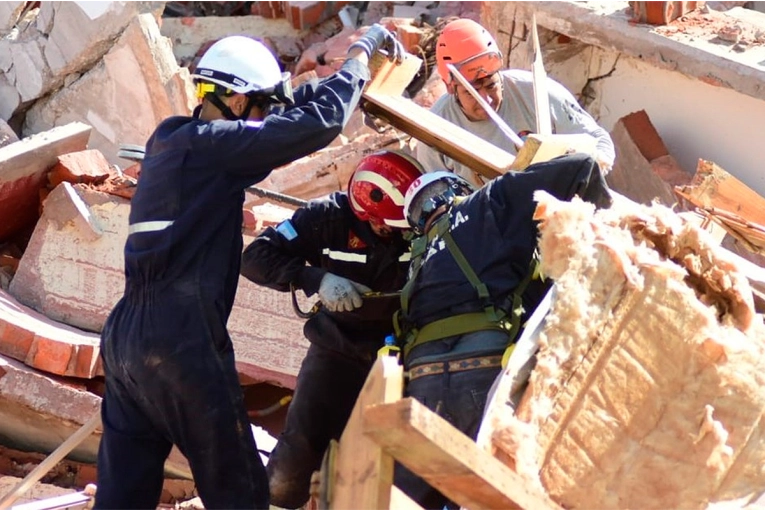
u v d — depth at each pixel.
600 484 7.41
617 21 15.80
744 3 18.25
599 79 16.67
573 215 7.63
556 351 7.35
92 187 13.67
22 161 13.60
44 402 11.95
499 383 7.23
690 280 7.99
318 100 8.70
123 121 17.02
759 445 7.68
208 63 8.80
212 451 8.27
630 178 15.34
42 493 11.70
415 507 7.57
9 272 14.16
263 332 13.10
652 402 7.52
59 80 17.27
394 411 6.11
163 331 8.25
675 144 15.77
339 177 15.52
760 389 7.65
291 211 15.11
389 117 10.34
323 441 10.35
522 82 12.29
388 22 19.83
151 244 8.34
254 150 8.41
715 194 13.24
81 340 12.57
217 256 8.48
